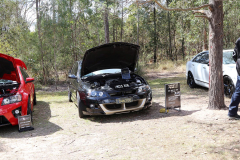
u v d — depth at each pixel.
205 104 5.84
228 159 2.80
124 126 4.61
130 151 3.31
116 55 5.90
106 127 4.67
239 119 4.27
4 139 4.32
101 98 5.07
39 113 6.38
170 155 3.05
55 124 5.14
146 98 5.34
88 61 5.78
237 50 4.27
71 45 13.46
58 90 11.36
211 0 4.73
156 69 18.30
